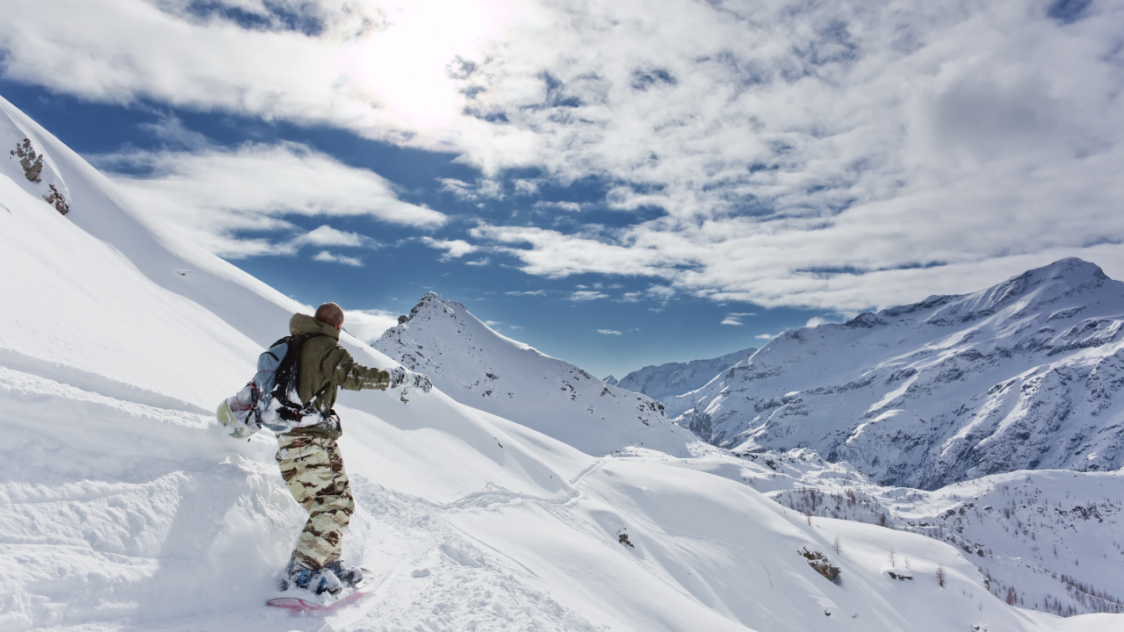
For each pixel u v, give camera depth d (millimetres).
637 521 48750
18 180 26078
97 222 29469
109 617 2621
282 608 3350
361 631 3297
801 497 151000
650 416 157750
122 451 3320
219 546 3400
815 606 49969
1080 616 120750
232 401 3869
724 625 15008
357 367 3893
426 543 5609
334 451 3947
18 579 2371
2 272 5406
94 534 2848
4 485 2672
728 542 53812
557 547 15695
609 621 6914
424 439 26562
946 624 70625
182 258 32188
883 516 162125
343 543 4605
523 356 163500
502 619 4031
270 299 33500
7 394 2912
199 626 2889
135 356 5305
